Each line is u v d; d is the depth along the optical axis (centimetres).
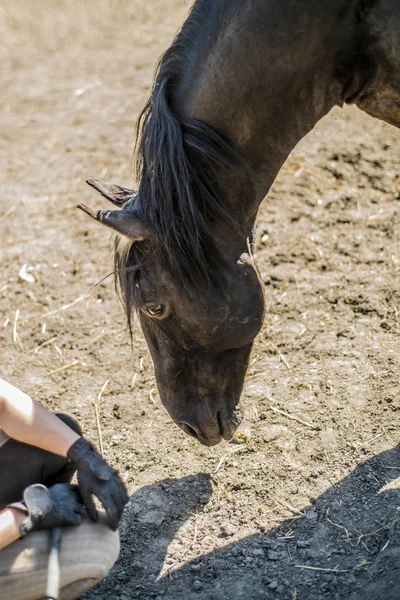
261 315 288
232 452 341
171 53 278
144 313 283
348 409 354
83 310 437
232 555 296
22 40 793
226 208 274
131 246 269
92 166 569
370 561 280
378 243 459
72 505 245
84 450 246
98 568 248
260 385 375
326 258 452
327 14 270
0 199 540
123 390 383
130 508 320
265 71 270
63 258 477
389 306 414
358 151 543
